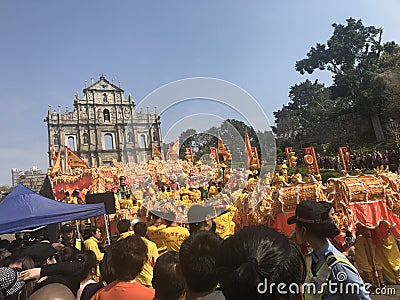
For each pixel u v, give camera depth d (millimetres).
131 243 3701
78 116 72500
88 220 14562
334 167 39938
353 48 57281
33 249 5859
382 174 7887
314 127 56531
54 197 27672
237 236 1928
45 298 2131
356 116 51875
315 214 3258
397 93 45594
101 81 75562
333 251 3115
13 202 8492
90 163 70125
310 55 61406
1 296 4926
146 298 3402
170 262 3188
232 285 1729
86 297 4125
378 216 7199
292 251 1884
